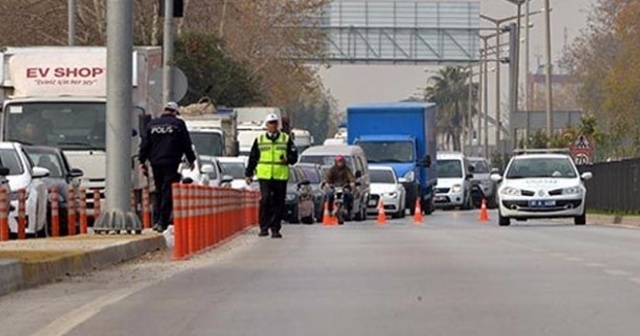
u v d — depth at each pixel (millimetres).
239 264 44938
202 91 137500
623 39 160250
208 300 33219
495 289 34938
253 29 160875
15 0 134375
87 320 29719
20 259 39594
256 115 121625
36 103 72688
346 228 79250
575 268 41594
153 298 33906
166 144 57500
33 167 61594
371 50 194125
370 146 122875
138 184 69750
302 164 103938
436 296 33406
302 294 34281
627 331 26781
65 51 73438
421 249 52438
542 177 84500
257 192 83438
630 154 126812
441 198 147250
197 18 153750
